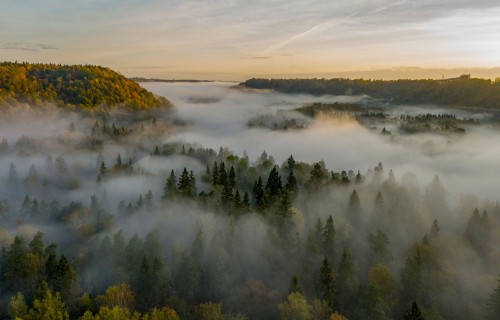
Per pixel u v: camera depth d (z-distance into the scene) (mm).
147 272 91312
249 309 94312
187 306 92188
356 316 87875
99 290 95562
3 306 87125
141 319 81188
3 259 103438
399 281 102000
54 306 78000
